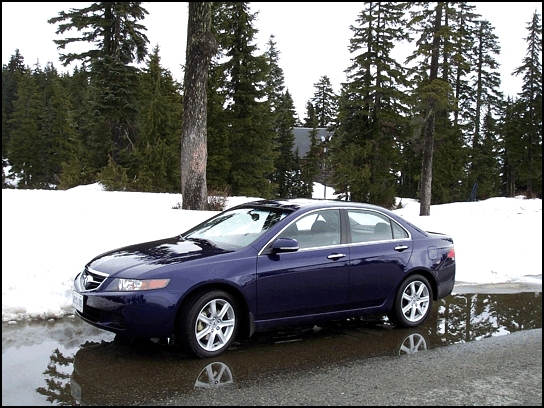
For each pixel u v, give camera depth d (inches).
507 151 2087.8
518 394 172.9
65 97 2442.2
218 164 1243.2
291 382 177.9
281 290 215.6
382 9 1336.1
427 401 164.6
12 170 2428.6
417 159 2003.0
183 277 195.2
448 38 972.6
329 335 239.6
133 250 224.4
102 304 192.1
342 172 1354.6
